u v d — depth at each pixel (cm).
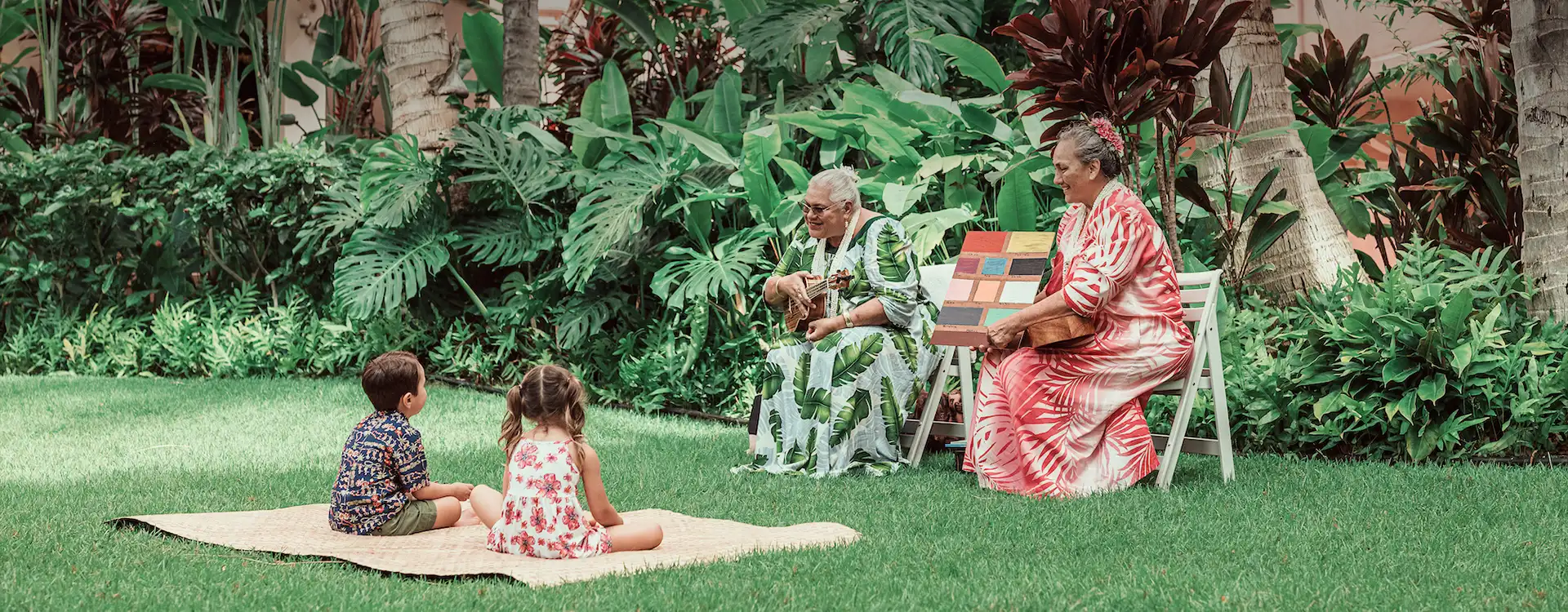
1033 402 500
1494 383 561
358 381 923
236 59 1205
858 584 329
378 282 900
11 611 299
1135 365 494
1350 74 826
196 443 657
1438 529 401
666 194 846
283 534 402
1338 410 588
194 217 1004
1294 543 380
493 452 619
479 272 980
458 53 1037
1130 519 425
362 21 1403
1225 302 636
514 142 916
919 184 765
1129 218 496
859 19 1019
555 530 370
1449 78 786
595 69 1234
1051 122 768
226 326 1011
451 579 342
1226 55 739
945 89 996
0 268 1051
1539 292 607
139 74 1352
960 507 457
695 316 795
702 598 314
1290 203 722
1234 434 616
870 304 557
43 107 1353
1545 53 602
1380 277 725
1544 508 435
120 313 1080
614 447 642
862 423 556
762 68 1055
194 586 328
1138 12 586
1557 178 600
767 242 822
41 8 1265
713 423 762
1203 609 304
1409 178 795
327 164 998
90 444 656
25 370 1043
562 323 854
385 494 408
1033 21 598
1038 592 322
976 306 514
